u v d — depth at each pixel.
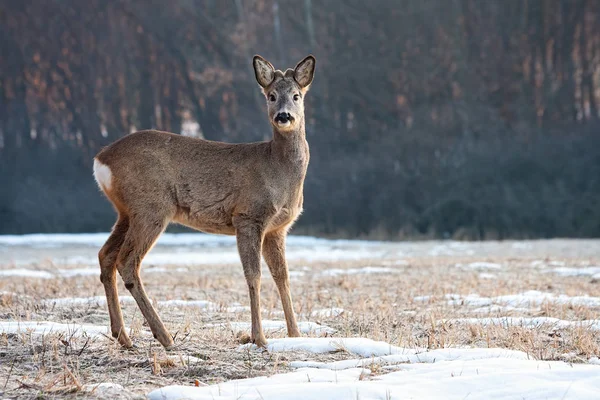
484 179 35.91
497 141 37.28
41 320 8.57
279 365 6.66
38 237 33.09
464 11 42.69
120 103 46.44
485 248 23.91
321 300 10.76
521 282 12.94
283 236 7.99
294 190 7.82
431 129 38.69
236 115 43.59
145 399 5.69
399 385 5.84
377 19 42.38
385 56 41.56
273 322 8.59
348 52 42.16
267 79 8.00
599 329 8.07
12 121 45.47
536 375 5.95
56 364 6.62
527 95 40.38
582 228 33.59
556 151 36.12
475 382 5.83
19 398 5.72
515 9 42.03
